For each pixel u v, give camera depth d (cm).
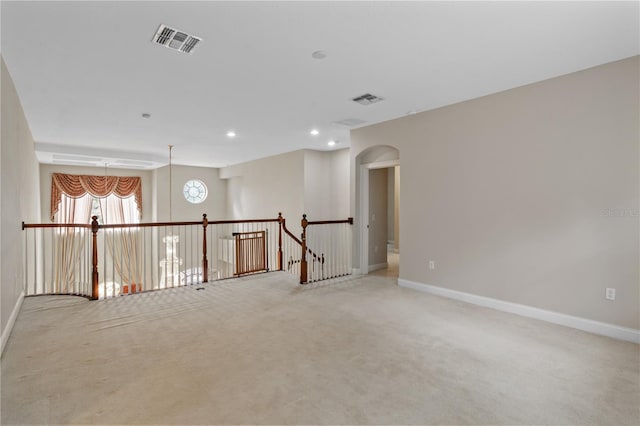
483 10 223
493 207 392
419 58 297
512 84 362
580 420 191
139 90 371
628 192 300
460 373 242
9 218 320
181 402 205
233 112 459
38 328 321
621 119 303
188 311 376
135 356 265
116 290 951
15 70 315
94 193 930
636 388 224
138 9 219
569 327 332
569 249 335
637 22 238
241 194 995
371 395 214
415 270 478
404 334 312
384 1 212
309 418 191
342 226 594
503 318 357
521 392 218
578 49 281
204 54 286
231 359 261
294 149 752
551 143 346
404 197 491
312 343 291
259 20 234
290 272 593
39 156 716
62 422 186
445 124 438
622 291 304
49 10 218
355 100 412
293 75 333
